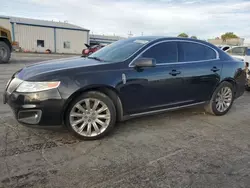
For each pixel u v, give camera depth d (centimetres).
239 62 492
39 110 289
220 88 456
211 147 321
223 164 276
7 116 397
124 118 354
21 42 3188
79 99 310
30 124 294
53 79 293
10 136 322
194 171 259
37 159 267
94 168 255
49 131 344
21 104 290
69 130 316
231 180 245
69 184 225
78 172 246
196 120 435
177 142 333
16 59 1661
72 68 313
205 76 425
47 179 231
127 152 296
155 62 346
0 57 1290
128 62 345
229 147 324
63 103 296
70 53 3584
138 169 257
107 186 225
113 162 270
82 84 304
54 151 288
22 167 249
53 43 3459
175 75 384
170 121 422
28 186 219
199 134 367
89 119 322
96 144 314
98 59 377
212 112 462
